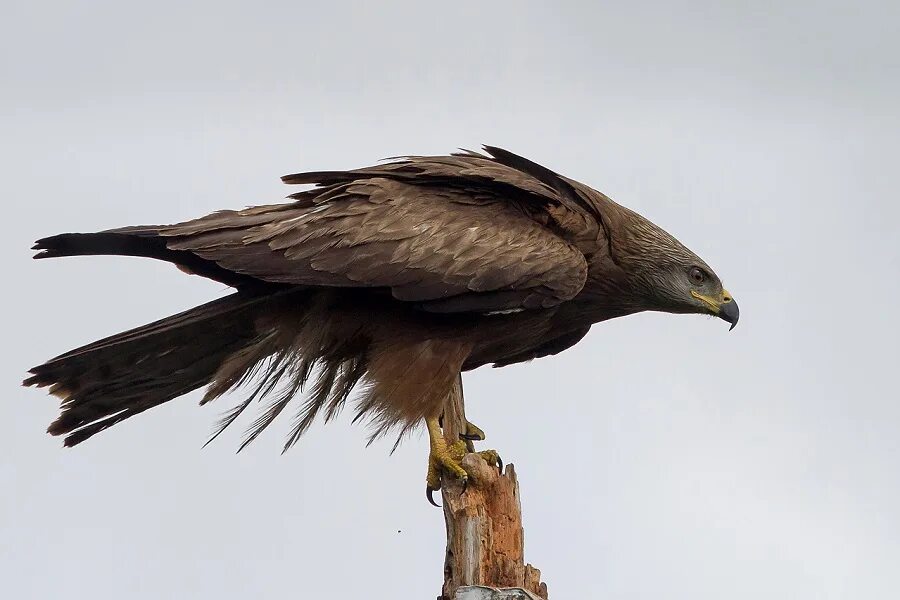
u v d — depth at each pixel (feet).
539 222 45.29
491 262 42.80
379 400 42.88
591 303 49.55
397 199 43.16
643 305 50.16
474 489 37.78
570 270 44.04
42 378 42.57
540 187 45.39
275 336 44.09
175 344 43.19
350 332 43.96
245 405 45.06
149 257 43.24
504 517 37.63
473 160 46.14
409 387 42.80
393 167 44.34
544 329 47.19
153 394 44.73
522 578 37.24
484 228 43.34
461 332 43.73
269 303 43.62
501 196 44.70
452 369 43.42
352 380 44.98
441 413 43.39
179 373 44.24
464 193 44.24
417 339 43.39
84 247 41.68
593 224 47.57
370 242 42.11
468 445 44.39
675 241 50.08
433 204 43.47
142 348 42.75
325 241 41.96
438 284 42.29
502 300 43.04
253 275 41.19
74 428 44.47
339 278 41.73
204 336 43.55
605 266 48.67
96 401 44.09
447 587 37.37
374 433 43.19
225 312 43.01
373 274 41.91
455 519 37.65
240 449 45.21
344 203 42.73
